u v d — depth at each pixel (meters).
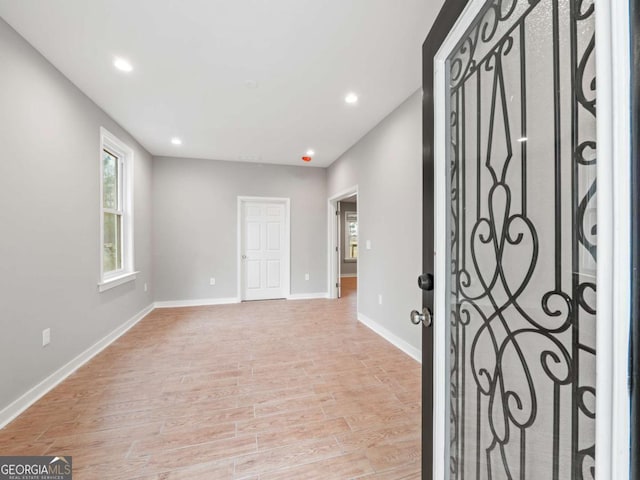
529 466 0.65
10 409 1.66
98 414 1.69
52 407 1.77
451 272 0.93
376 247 3.26
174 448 1.42
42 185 1.95
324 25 1.67
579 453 0.53
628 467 0.40
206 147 3.96
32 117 1.85
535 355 0.64
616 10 0.41
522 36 0.67
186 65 2.06
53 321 2.05
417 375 2.21
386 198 3.01
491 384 0.78
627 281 0.40
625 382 0.40
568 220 0.55
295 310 4.23
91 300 2.55
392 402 1.84
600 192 0.43
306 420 1.65
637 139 0.39
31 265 1.84
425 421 0.98
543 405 0.61
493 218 0.77
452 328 0.93
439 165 0.93
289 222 4.98
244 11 1.56
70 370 2.23
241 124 3.15
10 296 1.68
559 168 0.57
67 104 2.21
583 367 0.52
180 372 2.24
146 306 3.99
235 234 4.73
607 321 0.42
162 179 4.36
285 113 2.88
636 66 0.39
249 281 4.94
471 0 0.77
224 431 1.55
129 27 1.68
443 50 0.92
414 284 2.54
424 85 1.02
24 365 1.78
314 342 2.91
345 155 4.18
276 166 4.91
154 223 4.32
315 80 2.26
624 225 0.40
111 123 2.96
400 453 1.40
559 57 0.57
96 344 2.62
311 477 1.26
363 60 2.01
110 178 3.22
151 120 3.03
